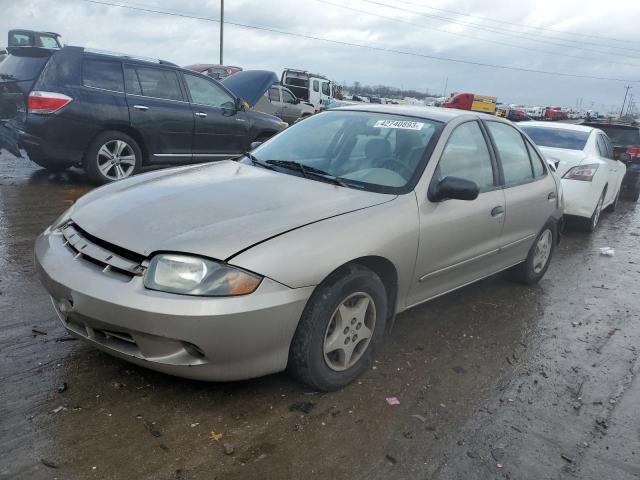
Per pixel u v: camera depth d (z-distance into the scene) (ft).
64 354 10.28
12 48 28.14
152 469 7.64
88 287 8.42
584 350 13.01
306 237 9.01
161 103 26.76
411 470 8.18
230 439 8.41
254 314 8.25
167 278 8.18
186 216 9.20
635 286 18.47
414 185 11.26
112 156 25.64
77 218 9.80
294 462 8.08
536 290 17.06
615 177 29.89
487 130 14.21
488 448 8.88
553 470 8.52
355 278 9.55
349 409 9.50
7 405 8.64
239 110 30.01
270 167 12.32
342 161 12.20
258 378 10.09
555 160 25.44
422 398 10.14
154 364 8.43
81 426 8.34
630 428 9.84
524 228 15.26
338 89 105.91
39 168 29.53
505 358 12.15
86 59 24.59
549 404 10.41
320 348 9.30
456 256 12.37
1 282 13.39
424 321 13.70
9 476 7.24
